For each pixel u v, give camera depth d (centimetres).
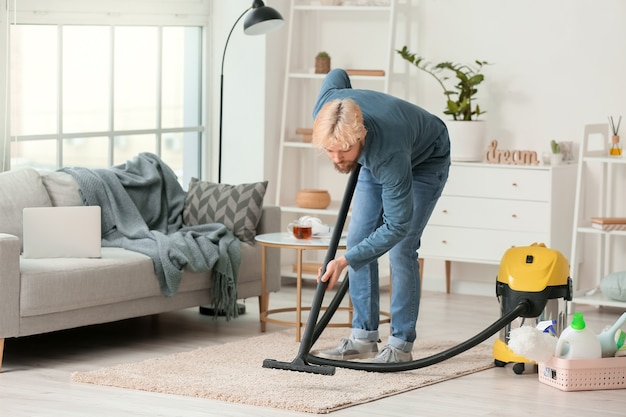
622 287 639
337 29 775
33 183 566
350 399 439
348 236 498
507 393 463
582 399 455
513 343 474
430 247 705
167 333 585
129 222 595
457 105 706
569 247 702
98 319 527
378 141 418
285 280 771
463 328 611
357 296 514
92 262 524
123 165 631
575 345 472
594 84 701
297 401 433
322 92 463
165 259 554
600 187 701
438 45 743
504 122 727
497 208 685
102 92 678
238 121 755
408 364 477
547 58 712
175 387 454
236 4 746
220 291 588
